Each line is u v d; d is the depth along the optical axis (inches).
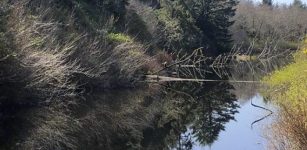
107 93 1036.5
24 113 700.7
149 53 1481.3
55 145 533.0
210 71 1857.8
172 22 1819.6
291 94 767.1
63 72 819.4
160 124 741.9
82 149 526.6
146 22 1592.0
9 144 517.3
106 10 1400.1
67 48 806.5
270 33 3191.4
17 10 764.6
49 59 750.5
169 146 579.2
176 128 714.2
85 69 940.6
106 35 1131.9
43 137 565.0
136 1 1727.4
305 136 387.5
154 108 903.1
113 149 541.0
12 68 702.5
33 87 747.4
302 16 3513.8
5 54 683.4
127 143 581.3
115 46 1117.1
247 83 1441.9
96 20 1269.7
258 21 3284.9
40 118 676.7
